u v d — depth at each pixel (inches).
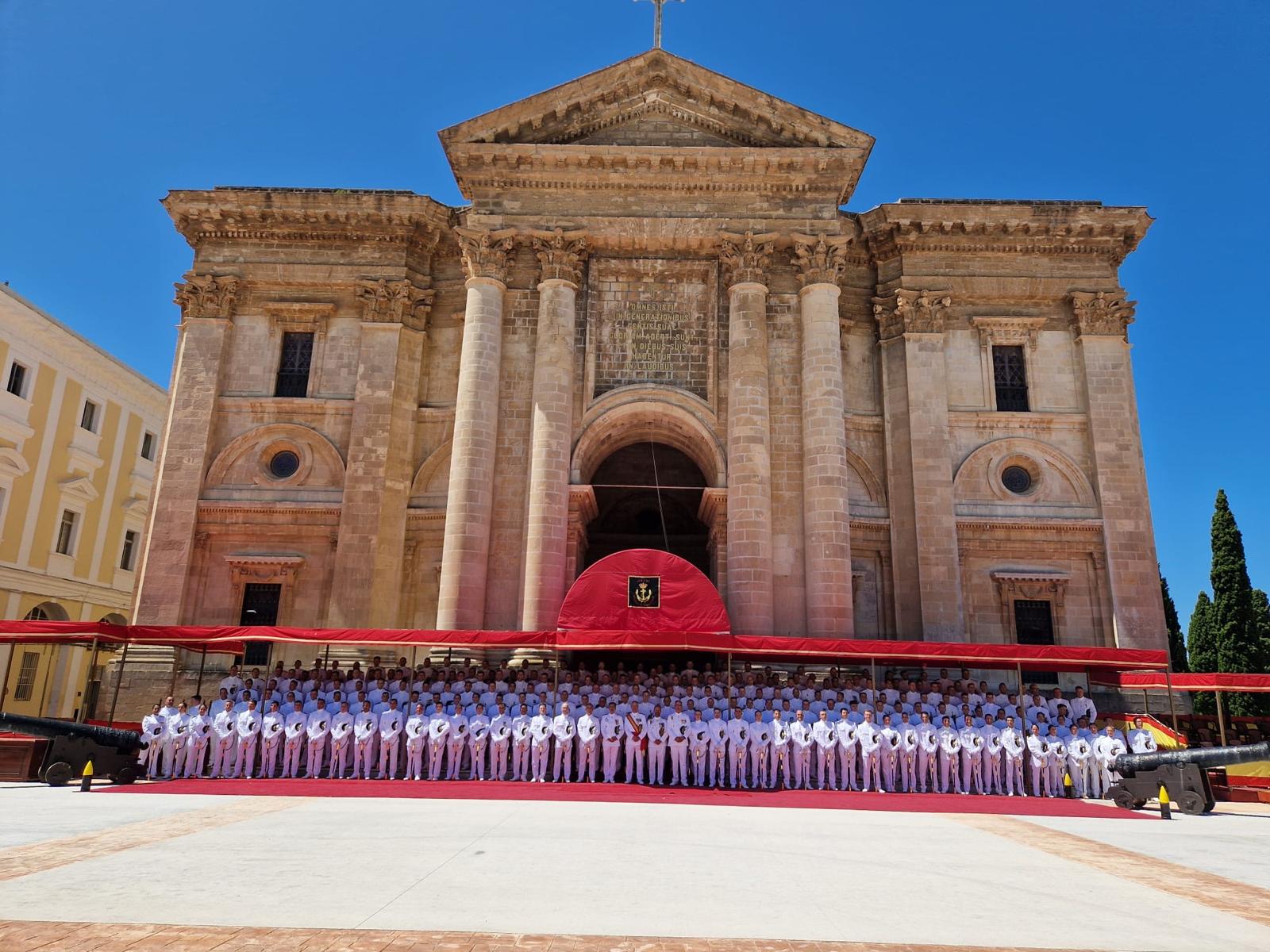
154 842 458.6
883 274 1252.5
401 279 1204.5
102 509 1718.8
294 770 770.2
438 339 1235.2
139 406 1839.3
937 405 1171.3
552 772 786.2
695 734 757.3
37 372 1540.4
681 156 1116.5
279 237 1230.3
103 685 1133.7
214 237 1230.9
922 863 448.8
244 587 1139.3
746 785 757.9
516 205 1138.7
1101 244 1222.9
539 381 1074.1
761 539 1018.7
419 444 1192.2
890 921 334.0
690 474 1453.0
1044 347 1219.9
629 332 1138.7
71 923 301.4
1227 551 1454.2
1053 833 568.1
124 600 1788.9
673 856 449.4
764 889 382.9
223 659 1087.6
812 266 1112.8
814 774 796.6
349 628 1071.6
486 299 1101.7
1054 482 1172.5
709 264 1142.3
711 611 845.2
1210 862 475.8
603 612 847.7
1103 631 1122.0
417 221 1222.3
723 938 307.0
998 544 1155.3
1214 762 685.3
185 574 1112.2
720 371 1113.4
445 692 822.5
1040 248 1228.5
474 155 1125.1
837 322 1102.4
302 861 414.6
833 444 1051.3
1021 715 787.4
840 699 828.0
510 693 831.7
